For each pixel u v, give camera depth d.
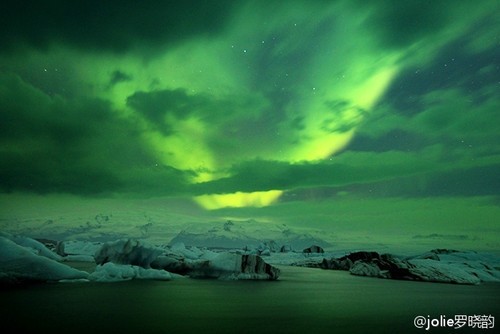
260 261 27.39
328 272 37.06
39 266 20.05
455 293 19.45
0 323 9.91
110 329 9.29
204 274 27.45
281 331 9.30
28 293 15.91
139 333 8.90
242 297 16.14
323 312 12.46
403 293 18.97
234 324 10.09
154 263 29.25
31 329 9.24
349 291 19.52
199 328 9.52
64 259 47.03
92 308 12.42
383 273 30.72
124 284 20.70
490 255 43.84
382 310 13.16
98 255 27.92
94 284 20.17
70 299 14.41
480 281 29.53
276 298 16.00
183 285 20.91
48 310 11.95
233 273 26.52
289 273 34.91
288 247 83.75
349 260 42.41
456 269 30.11
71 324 9.84
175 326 9.72
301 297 16.52
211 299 15.29
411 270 28.83
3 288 17.41
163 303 13.88
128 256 27.53
